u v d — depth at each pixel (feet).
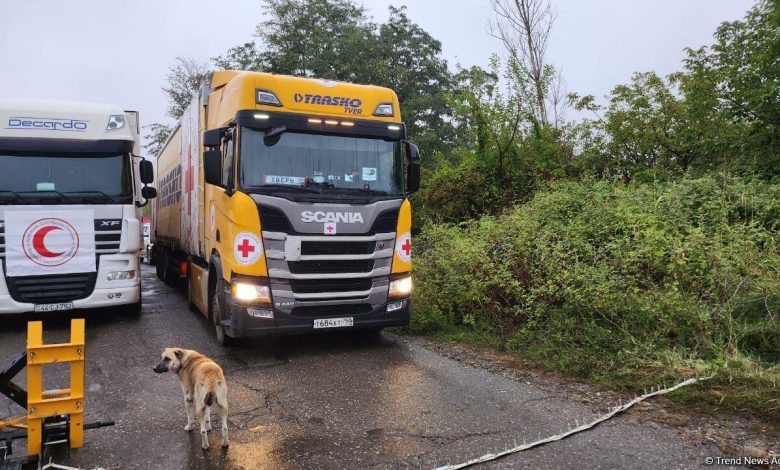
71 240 27.53
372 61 94.27
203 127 29.17
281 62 92.84
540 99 47.96
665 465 12.61
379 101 24.38
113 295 28.50
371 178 23.65
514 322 25.07
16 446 14.11
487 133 44.09
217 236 24.68
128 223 28.89
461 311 27.12
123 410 16.55
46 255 27.09
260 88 22.44
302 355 22.98
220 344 24.53
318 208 21.93
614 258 23.07
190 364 14.73
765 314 18.95
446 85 101.60
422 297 27.89
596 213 26.76
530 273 24.53
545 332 22.30
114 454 13.46
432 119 99.76
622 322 20.62
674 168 36.99
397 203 23.56
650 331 19.95
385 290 23.18
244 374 20.21
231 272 21.79
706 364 17.52
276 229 21.42
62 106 28.22
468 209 43.32
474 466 12.76
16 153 27.07
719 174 28.04
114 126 28.81
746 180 28.09
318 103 23.25
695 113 32.78
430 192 44.42
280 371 20.62
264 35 97.35
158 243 52.37
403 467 12.75
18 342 25.53
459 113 45.93
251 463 12.99
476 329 25.49
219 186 22.66
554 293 23.16
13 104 27.27
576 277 21.95
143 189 31.35
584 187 31.86
